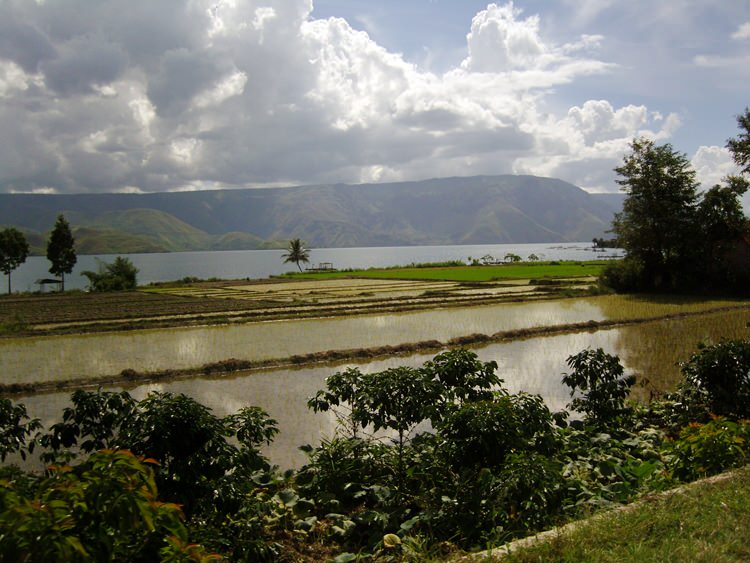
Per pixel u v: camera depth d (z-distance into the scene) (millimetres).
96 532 2742
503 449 5293
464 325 22938
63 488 2820
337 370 15289
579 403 8523
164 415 4578
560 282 43500
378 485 5961
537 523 4555
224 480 4625
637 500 4766
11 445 5887
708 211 35500
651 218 36969
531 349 18109
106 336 20703
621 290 37562
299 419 10297
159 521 3029
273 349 17844
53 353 17344
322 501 5789
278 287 45031
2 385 13000
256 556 4316
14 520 2484
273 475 6285
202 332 21484
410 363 16172
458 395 6863
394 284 45344
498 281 46312
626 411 8375
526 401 6180
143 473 3000
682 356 16688
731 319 24828
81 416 5949
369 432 9109
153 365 15438
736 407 7957
